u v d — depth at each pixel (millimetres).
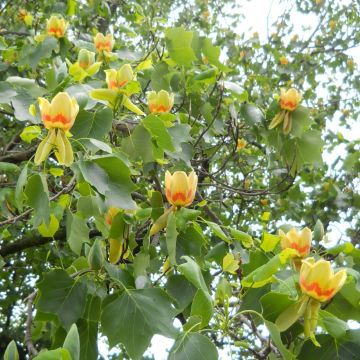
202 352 1691
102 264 2268
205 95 3814
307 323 1806
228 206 5609
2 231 3641
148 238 2426
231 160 5441
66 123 2141
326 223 5691
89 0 6418
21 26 5977
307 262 1808
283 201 6004
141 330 2004
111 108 2582
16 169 2750
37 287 2193
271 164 5113
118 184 2195
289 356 1768
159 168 3906
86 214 2541
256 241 2854
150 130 2639
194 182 2334
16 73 5078
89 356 2258
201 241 2436
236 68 6730
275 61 7625
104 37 3859
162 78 3537
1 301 7281
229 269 2395
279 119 3613
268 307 1873
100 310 2277
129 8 7184
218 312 1970
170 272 2627
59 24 4082
